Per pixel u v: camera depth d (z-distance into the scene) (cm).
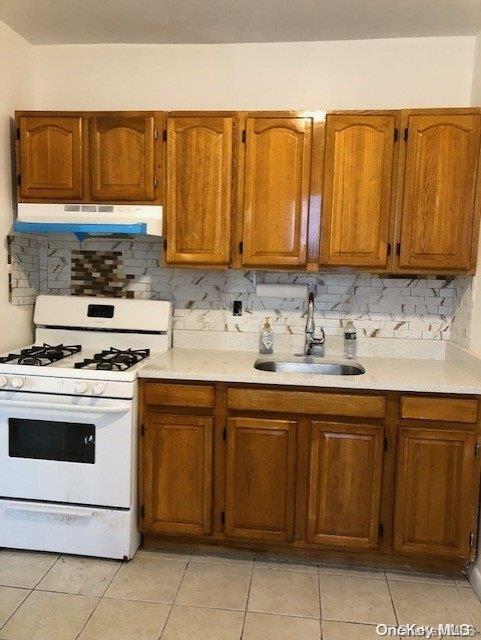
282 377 208
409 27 235
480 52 233
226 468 216
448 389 200
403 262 226
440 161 219
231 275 268
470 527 204
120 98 264
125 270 274
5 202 242
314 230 229
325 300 263
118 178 236
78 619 182
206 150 230
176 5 219
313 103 254
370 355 263
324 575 212
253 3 215
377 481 208
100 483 213
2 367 213
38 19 234
